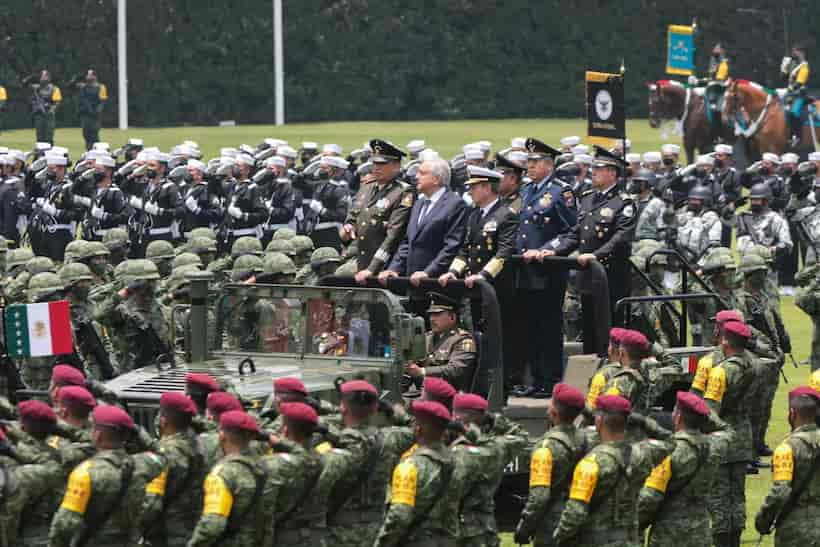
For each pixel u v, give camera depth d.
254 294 35.72
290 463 26.61
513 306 39.12
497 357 35.28
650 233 68.81
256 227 70.31
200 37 172.50
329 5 178.12
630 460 27.72
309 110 177.62
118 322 39.91
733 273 44.78
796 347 62.25
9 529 26.39
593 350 40.59
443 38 180.00
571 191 41.06
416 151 82.69
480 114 180.88
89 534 25.61
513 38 181.50
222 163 70.88
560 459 28.45
